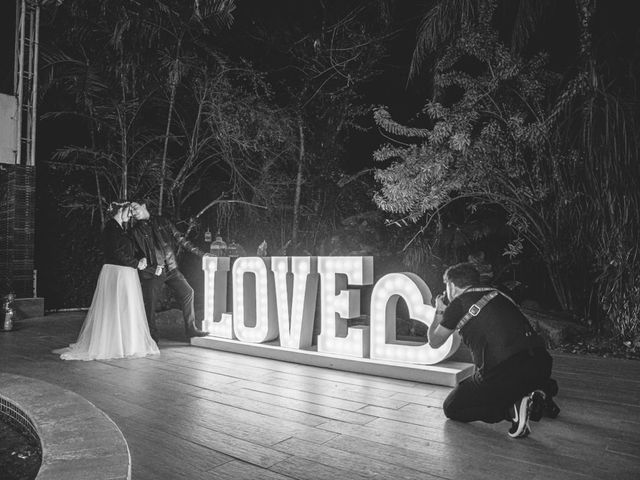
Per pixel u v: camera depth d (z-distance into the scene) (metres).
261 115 8.87
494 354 2.99
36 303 8.17
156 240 5.74
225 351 5.55
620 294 5.69
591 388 4.07
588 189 5.87
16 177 8.02
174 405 3.66
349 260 4.67
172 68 8.10
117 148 9.06
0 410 3.70
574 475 2.51
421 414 3.44
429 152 6.32
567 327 5.80
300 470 2.59
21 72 8.00
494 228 7.63
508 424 3.24
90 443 2.72
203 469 2.61
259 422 3.30
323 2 10.00
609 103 5.64
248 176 10.05
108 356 5.17
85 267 9.16
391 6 9.57
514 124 5.96
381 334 4.53
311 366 4.85
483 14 6.21
